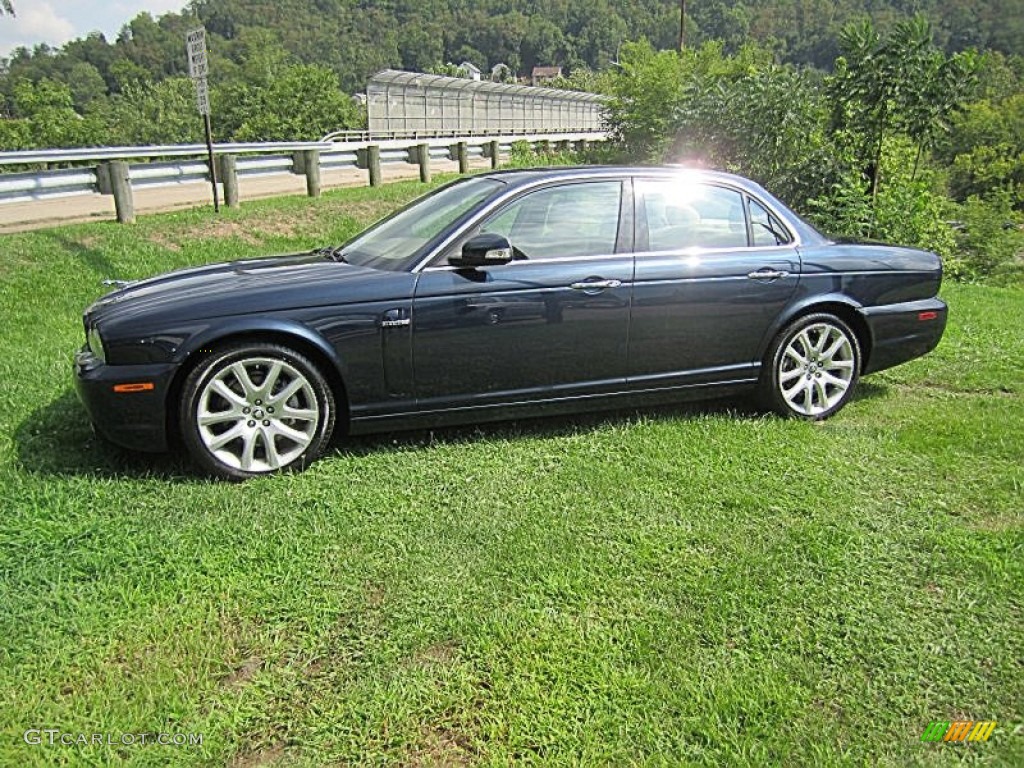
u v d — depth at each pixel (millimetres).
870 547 3117
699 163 15984
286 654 2451
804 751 2084
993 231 19062
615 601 2740
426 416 3975
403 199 12922
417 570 2906
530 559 2990
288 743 2113
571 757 2059
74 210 10992
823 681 2355
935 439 4230
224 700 2248
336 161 14516
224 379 3629
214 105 65375
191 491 3504
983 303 9023
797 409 4629
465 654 2453
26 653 2404
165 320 3518
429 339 3850
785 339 4547
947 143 17172
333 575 2873
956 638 2564
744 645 2518
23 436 3988
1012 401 4980
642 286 4184
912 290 4832
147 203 11875
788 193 14461
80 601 2662
